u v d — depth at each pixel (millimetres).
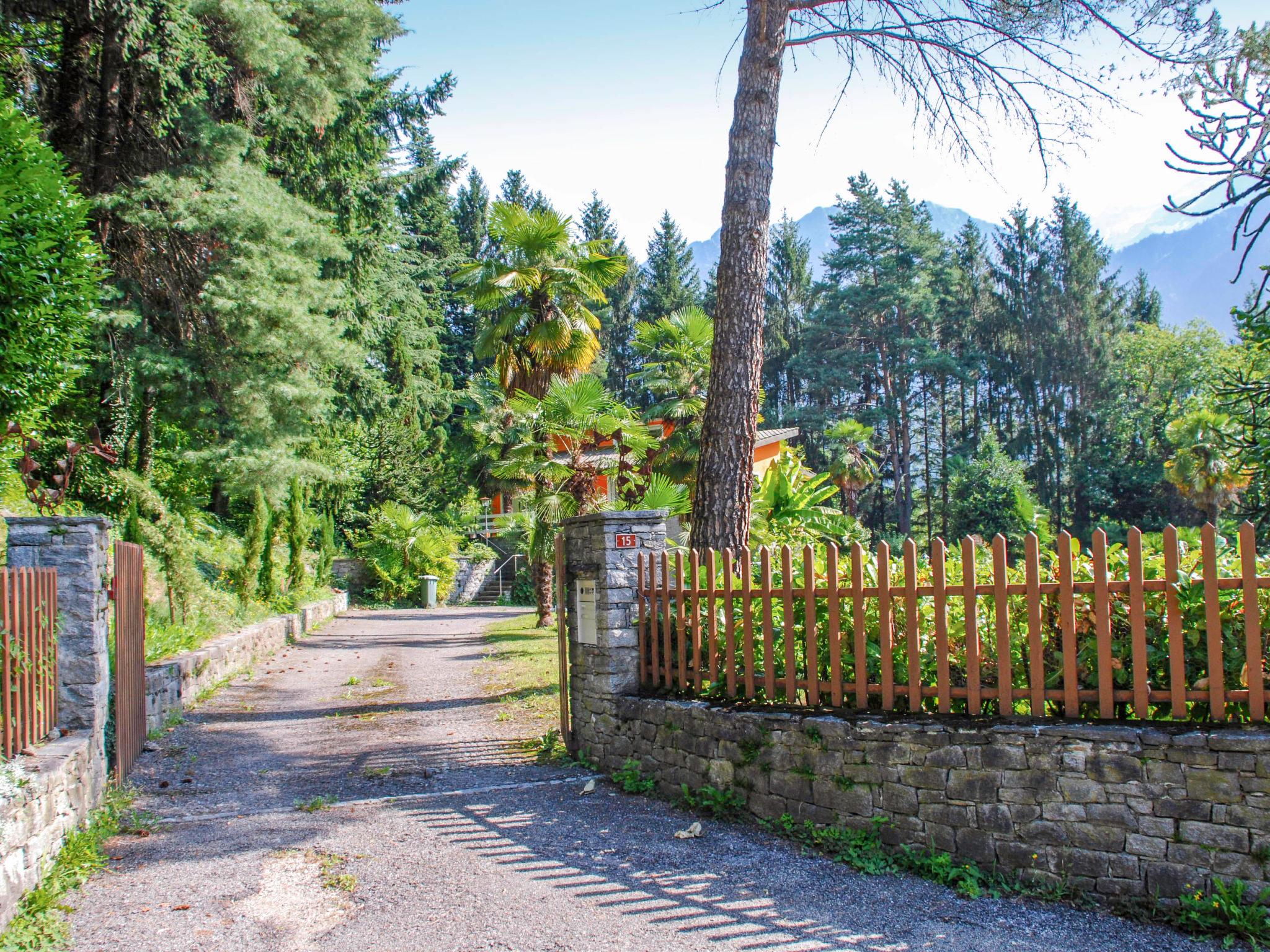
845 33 9242
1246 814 3926
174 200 15055
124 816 6109
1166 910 4043
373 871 4977
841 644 5508
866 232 54156
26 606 5266
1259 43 7520
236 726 9586
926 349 52250
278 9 17469
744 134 8445
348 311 24812
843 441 40594
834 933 4008
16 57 14305
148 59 14648
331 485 29688
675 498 11828
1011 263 57031
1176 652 4250
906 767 4891
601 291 18891
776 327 62719
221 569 18672
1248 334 7633
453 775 7383
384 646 17594
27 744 5262
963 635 5082
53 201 7387
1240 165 7137
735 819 5809
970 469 41594
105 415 16828
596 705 7555
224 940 4070
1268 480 8766
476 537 37219
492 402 38938
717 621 6516
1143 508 47969
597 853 5219
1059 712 4840
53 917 4289
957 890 4449
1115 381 51594
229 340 16625
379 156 26219
